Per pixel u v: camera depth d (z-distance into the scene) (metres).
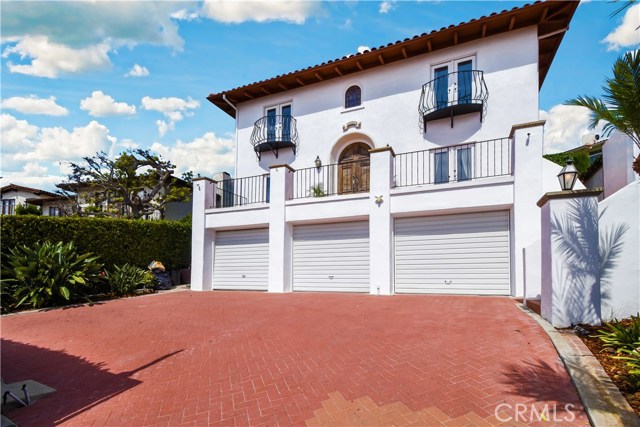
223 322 6.57
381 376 3.52
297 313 6.96
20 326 6.89
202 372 4.02
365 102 12.45
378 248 9.51
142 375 4.05
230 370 4.02
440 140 11.13
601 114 4.76
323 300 8.56
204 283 12.40
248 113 14.77
